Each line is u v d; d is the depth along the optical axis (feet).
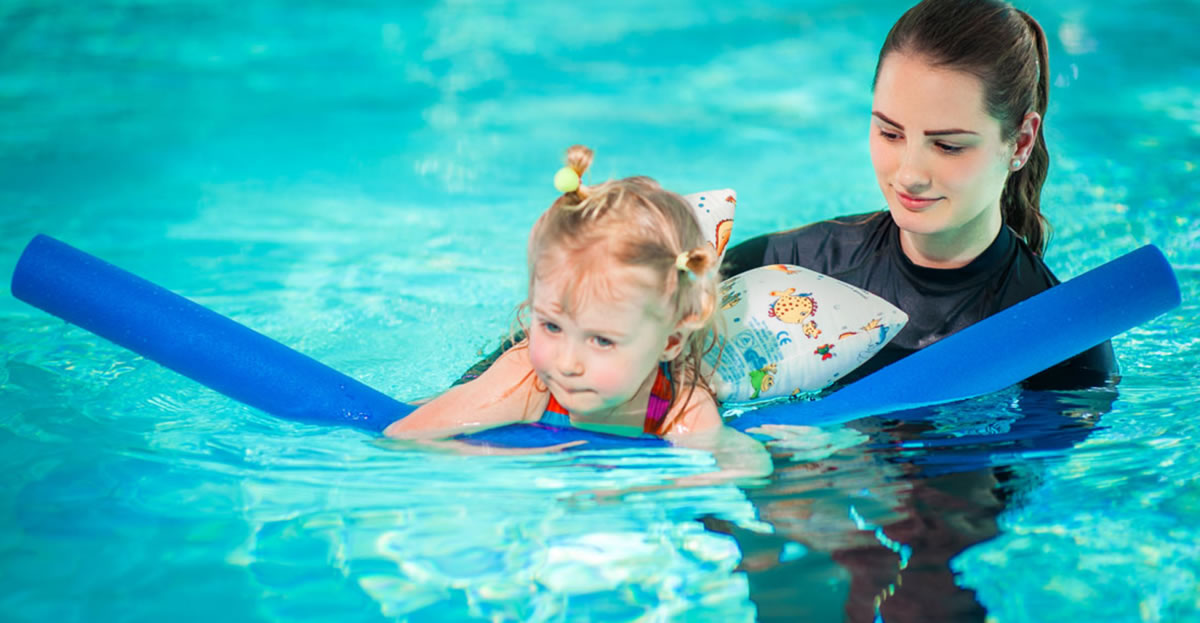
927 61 7.58
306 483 6.78
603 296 6.65
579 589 5.69
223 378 7.73
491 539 6.12
